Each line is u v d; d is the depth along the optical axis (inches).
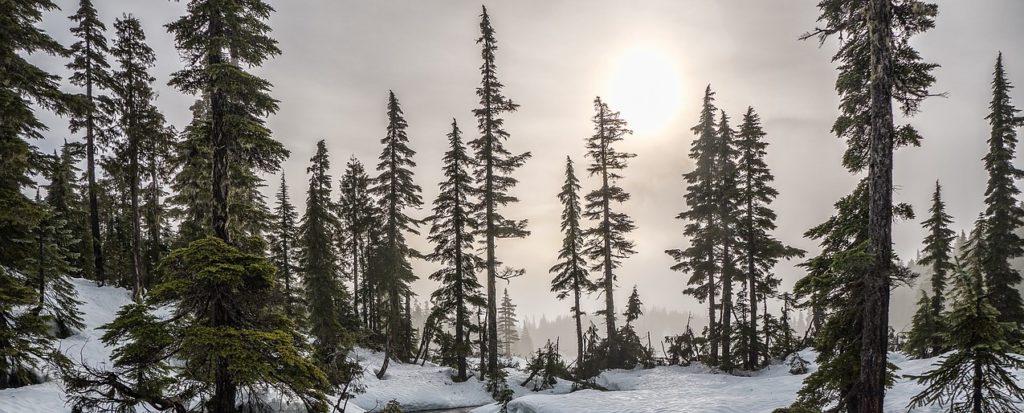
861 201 398.0
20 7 510.9
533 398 699.4
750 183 1036.5
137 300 383.6
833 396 399.5
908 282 346.9
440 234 1079.6
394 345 1193.4
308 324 923.4
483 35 1087.6
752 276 1008.2
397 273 1147.3
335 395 784.9
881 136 349.1
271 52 464.4
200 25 432.8
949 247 1063.0
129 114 943.0
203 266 367.2
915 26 368.8
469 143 1092.5
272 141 460.4
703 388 767.7
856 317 367.9
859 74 408.8
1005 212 932.0
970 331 317.1
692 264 1149.7
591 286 1166.3
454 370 1071.6
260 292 415.8
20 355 455.8
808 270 424.2
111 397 355.6
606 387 999.6
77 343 699.4
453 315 1071.6
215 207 430.3
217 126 431.2
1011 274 905.5
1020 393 299.7
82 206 1238.3
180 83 448.8
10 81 488.1
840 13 413.7
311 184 1007.6
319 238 984.9
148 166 999.6
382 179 1186.0
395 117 1203.9
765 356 1002.1
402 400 868.0
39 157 510.3
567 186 1191.6
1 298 424.8
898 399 489.7
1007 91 971.9
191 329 366.3
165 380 378.9
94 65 948.0
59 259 663.8
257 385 423.2
